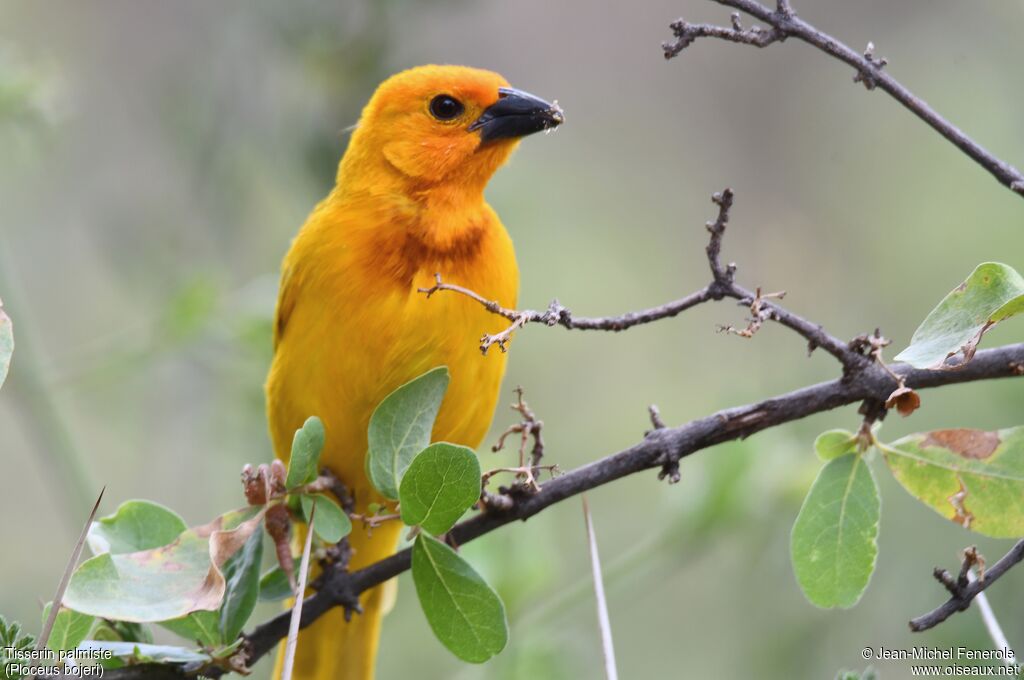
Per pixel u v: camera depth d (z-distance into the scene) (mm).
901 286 14891
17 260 14969
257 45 12812
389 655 12750
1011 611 10742
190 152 13008
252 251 13742
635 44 18250
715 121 17688
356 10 12461
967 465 5965
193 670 5996
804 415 6062
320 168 12461
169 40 14547
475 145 8156
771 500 10445
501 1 18125
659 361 15375
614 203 17047
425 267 7918
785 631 11797
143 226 13531
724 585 12844
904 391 5652
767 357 14914
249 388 11711
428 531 5820
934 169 15398
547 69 18094
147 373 12984
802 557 6129
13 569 14117
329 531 6078
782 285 15609
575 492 6164
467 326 7957
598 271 16047
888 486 12016
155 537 6188
